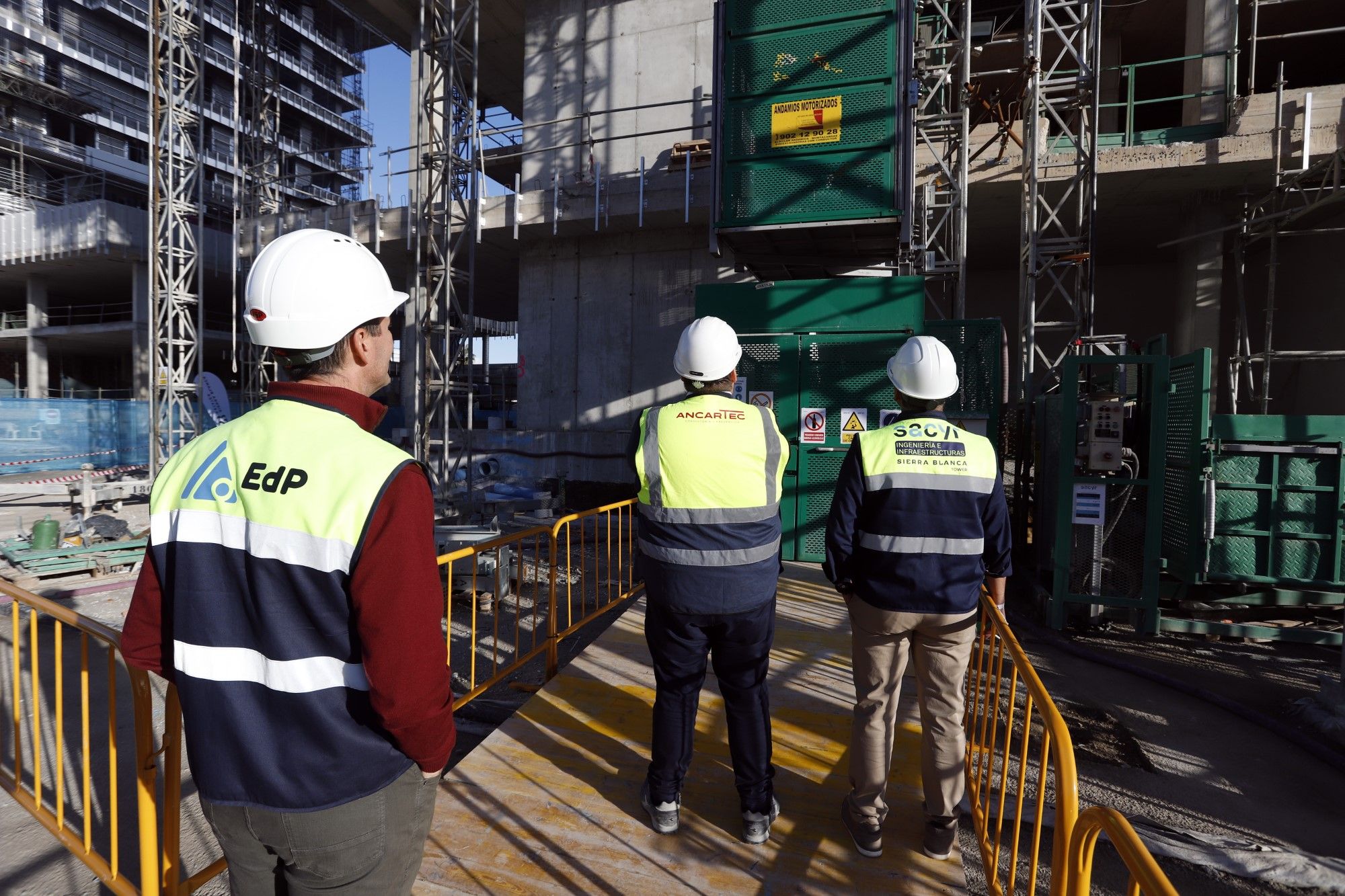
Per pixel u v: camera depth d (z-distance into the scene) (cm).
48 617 669
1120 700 473
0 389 3169
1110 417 581
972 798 275
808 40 739
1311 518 572
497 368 3100
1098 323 1708
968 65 1057
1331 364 1312
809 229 753
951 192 1146
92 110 4503
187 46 1432
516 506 1191
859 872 253
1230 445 583
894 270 1052
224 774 126
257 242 1791
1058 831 165
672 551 238
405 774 133
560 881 247
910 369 254
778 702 398
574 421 1566
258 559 120
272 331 129
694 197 1366
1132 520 599
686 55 1485
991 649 268
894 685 255
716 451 236
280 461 122
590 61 1553
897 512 241
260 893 135
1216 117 1191
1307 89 1061
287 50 5422
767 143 753
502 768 323
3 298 3234
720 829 277
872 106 722
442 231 1527
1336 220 1297
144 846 207
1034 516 728
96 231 2206
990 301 1792
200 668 125
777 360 727
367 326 137
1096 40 852
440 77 1280
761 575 239
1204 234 1154
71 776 371
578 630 644
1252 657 554
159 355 1405
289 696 121
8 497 1516
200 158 1452
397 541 115
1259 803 353
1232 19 1186
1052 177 1153
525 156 1606
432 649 118
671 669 259
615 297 1533
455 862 257
